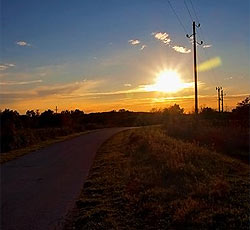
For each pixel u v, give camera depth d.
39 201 11.38
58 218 9.37
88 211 9.80
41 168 19.25
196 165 16.52
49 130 51.12
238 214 8.49
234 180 13.48
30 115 81.00
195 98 35.66
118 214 9.30
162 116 86.25
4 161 22.97
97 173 16.58
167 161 16.56
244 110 44.78
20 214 9.84
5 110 43.56
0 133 31.91
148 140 28.25
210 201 9.92
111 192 12.05
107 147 31.94
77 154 26.44
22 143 34.09
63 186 13.82
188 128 39.41
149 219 8.71
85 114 121.00
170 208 9.41
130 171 15.98
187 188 11.64
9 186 14.09
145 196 10.88
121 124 108.19
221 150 27.48
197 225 7.97
